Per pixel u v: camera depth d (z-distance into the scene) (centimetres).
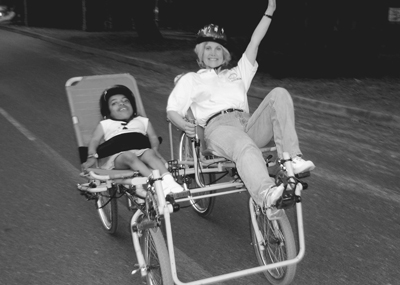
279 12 1383
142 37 2038
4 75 1325
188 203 565
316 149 748
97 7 2553
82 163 464
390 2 1580
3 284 399
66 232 489
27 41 2123
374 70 1309
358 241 475
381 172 656
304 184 361
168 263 354
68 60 1606
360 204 556
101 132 468
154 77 1329
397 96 1030
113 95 480
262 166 378
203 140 469
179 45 1880
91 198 478
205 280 343
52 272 418
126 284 404
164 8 2709
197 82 469
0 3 3034
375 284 404
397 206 553
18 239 473
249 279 412
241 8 1411
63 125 848
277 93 396
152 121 885
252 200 416
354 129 859
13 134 795
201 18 1534
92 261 438
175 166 434
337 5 1318
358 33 1334
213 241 477
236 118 456
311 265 432
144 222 357
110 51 1700
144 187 427
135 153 454
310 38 1334
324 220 518
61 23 2809
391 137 814
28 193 575
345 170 661
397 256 448
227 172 447
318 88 1113
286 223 381
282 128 391
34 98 1053
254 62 490
